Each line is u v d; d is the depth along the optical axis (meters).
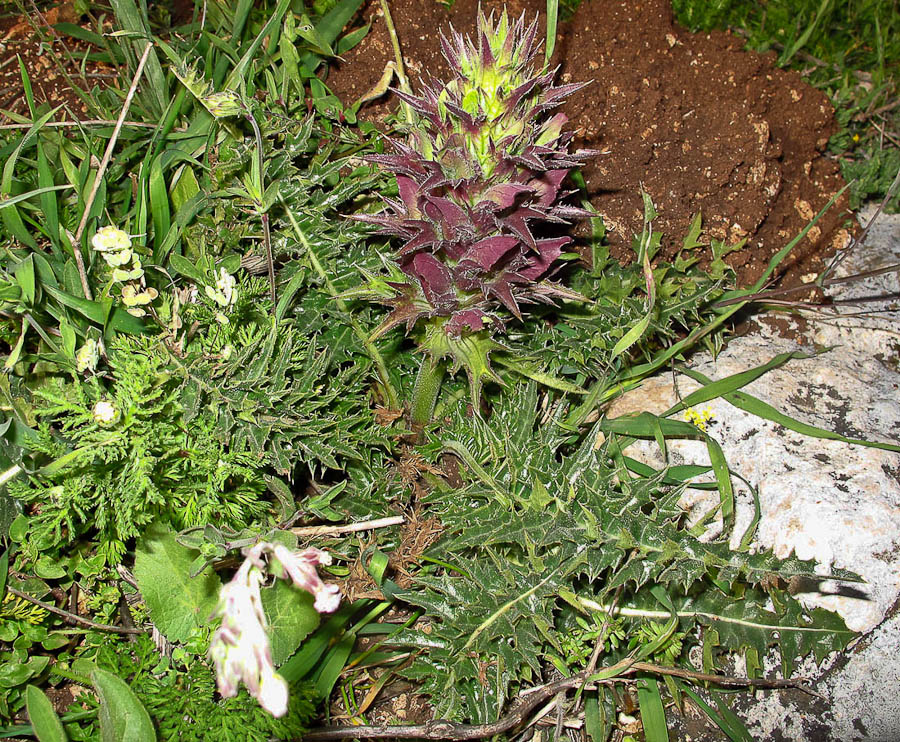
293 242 0.46
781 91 0.57
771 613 0.42
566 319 0.48
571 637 0.42
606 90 0.52
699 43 0.58
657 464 0.48
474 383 0.38
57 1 0.60
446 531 0.41
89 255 0.43
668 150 0.52
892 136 0.63
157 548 0.39
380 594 0.40
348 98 0.53
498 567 0.39
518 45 0.33
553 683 0.39
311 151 0.51
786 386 0.50
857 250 0.59
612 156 0.52
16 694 0.39
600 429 0.47
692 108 0.54
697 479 0.47
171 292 0.43
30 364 0.42
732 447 0.48
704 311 0.52
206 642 0.38
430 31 0.54
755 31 0.64
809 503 0.45
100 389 0.34
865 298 0.56
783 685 0.42
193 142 0.48
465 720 0.40
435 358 0.39
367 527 0.40
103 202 0.43
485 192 0.34
